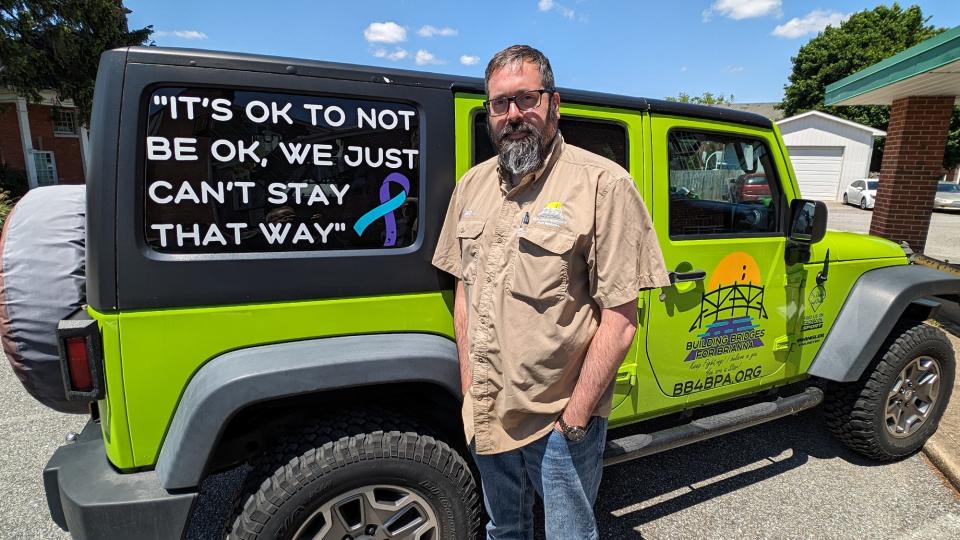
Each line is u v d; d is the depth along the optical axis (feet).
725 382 9.06
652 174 7.97
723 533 8.60
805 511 9.18
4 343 5.79
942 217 67.10
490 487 6.20
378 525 6.13
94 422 7.00
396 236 6.44
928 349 10.34
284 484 5.67
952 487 9.94
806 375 10.48
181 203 5.47
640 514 9.06
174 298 5.48
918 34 112.88
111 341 5.34
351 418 6.21
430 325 6.64
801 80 120.16
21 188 55.47
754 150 9.09
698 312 8.46
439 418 7.04
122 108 5.22
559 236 5.08
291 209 5.90
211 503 9.44
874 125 109.60
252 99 5.65
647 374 8.16
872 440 10.21
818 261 9.74
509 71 5.27
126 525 5.39
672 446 8.30
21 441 11.10
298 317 5.96
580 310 5.32
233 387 5.40
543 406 5.45
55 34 44.57
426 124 6.47
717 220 8.73
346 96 6.05
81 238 6.03
